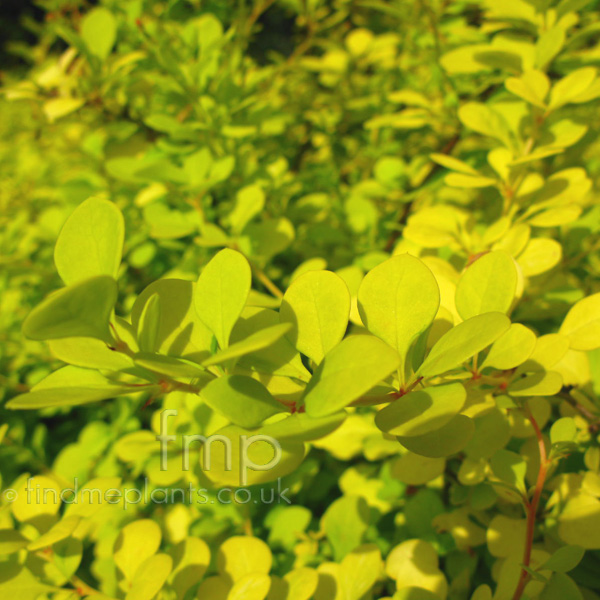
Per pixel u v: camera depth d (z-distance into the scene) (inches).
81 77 13.1
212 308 6.0
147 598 6.6
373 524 9.3
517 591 6.8
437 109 12.1
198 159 11.1
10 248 15.1
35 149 20.0
